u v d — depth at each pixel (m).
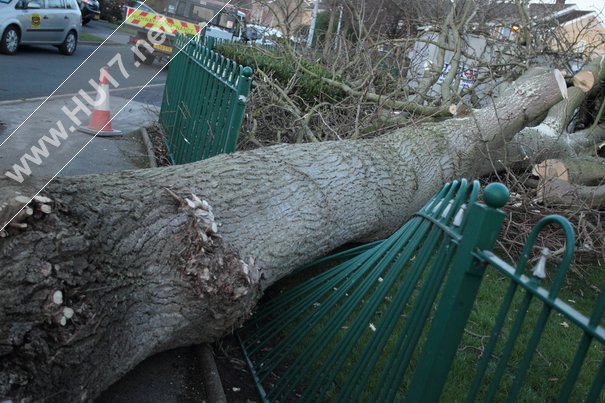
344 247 4.98
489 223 1.90
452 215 2.39
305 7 10.76
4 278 1.96
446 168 5.18
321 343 2.91
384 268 2.86
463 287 1.93
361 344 3.53
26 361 1.94
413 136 5.14
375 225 4.44
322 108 6.94
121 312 2.32
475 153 5.43
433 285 2.21
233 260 2.64
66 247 2.10
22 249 2.02
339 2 10.34
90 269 2.20
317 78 7.02
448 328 1.95
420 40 7.37
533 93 5.57
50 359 1.98
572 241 1.60
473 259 1.91
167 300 2.55
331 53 8.47
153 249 2.54
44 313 1.99
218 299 2.58
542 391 3.51
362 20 8.41
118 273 2.34
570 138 6.89
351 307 2.88
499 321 1.80
